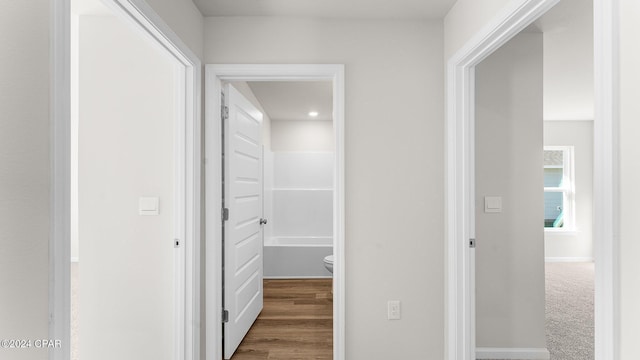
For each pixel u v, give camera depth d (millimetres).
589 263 5852
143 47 2102
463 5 2020
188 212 2074
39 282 880
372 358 2320
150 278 2082
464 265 2162
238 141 2666
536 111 2588
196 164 2115
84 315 2090
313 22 2320
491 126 2584
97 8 2023
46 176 897
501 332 2564
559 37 2695
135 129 2096
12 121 813
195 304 2090
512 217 2574
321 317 3268
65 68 946
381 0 2102
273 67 2295
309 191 5578
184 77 2098
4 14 792
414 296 2332
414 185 2336
